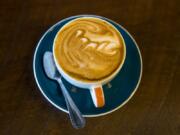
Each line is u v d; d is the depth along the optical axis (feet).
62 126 1.03
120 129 1.03
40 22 1.18
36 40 1.15
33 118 1.03
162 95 1.10
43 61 1.10
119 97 1.07
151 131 1.04
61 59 1.04
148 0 1.24
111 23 1.18
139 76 1.11
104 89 1.08
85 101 1.06
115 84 1.09
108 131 1.03
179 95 1.10
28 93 1.07
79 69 1.03
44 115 1.04
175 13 1.23
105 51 1.07
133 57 1.14
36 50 1.11
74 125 1.00
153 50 1.17
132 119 1.05
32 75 1.09
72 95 1.06
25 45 1.14
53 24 1.18
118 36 1.10
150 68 1.14
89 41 1.08
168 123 1.05
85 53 1.06
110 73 1.03
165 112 1.07
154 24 1.21
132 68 1.12
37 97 1.06
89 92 1.07
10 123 1.02
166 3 1.24
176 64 1.15
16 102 1.05
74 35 1.09
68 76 1.02
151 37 1.19
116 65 1.05
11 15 1.18
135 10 1.23
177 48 1.17
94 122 1.04
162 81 1.12
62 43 1.07
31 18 1.18
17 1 1.20
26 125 1.02
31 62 1.11
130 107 1.07
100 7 1.22
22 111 1.04
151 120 1.05
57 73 1.08
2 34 1.14
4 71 1.09
